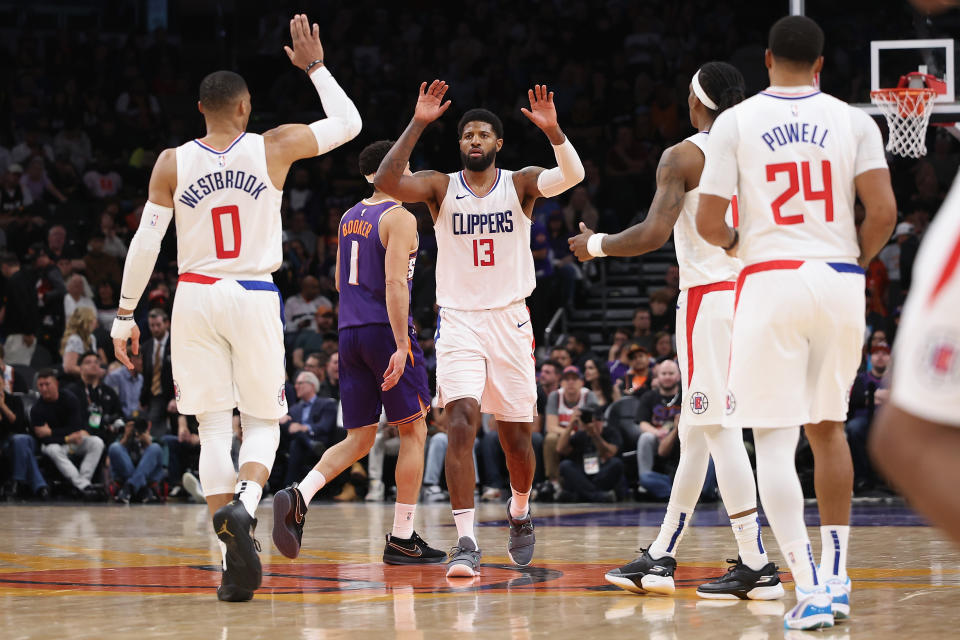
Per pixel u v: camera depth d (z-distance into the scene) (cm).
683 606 909
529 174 1216
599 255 1005
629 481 2605
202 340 984
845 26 2212
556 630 784
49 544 1534
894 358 258
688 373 984
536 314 3397
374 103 4294
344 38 4712
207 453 998
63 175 4006
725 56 4297
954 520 238
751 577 952
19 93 4428
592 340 3491
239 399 995
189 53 4781
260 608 909
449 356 1191
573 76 4356
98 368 2811
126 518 2072
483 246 1198
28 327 3173
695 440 993
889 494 2555
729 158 826
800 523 796
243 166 991
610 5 4566
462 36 4553
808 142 812
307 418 2741
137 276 991
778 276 795
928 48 2125
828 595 787
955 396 239
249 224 992
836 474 823
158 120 4369
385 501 2688
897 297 3067
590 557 1312
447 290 1213
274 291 1005
